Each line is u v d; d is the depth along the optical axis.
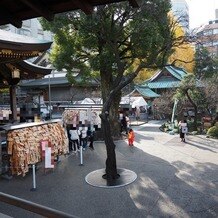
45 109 22.84
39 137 11.24
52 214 2.56
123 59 16.61
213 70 17.34
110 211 7.74
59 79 33.84
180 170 11.29
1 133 10.69
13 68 14.18
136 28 14.43
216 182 9.77
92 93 31.03
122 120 21.27
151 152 14.64
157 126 25.94
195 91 21.86
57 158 12.68
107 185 9.66
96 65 16.05
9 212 7.60
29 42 11.02
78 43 17.19
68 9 3.80
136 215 7.46
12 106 15.60
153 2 13.19
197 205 7.95
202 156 13.51
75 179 10.48
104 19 14.41
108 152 10.23
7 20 4.02
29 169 11.52
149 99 34.88
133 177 10.44
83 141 15.24
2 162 10.65
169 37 13.30
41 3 3.68
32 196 8.91
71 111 15.62
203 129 21.11
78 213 7.68
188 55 23.55
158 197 8.60
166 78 35.66
